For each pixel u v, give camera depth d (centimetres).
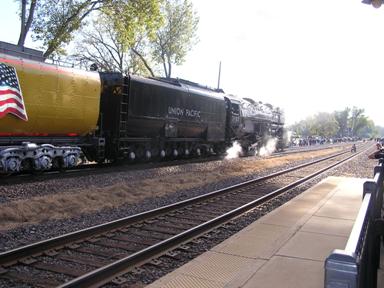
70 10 2667
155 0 2822
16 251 641
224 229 940
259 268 614
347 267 243
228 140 3109
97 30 4269
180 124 2431
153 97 2155
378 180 586
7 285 564
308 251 704
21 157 1410
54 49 2717
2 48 1416
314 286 543
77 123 1670
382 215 683
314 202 1184
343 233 830
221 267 634
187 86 2533
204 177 1805
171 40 4400
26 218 944
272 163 2764
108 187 1352
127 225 906
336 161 3416
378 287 523
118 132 1950
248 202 1288
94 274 566
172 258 709
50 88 1522
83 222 948
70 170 1717
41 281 582
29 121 1465
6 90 1353
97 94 1750
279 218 964
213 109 2812
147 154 2214
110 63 4397
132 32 2861
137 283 595
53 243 711
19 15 2598
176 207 1112
